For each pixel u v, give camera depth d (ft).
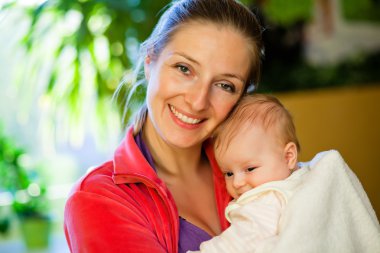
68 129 13.39
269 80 15.71
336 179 4.49
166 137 4.65
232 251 4.37
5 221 17.07
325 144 15.49
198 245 4.55
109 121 12.99
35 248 16.28
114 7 12.04
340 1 15.96
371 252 4.45
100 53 12.19
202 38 4.43
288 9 15.60
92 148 20.27
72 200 4.25
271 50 15.66
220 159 5.08
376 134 15.80
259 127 5.00
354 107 15.72
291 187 4.68
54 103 12.86
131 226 4.11
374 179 15.65
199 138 4.70
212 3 4.56
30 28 12.48
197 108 4.48
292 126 5.16
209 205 5.05
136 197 4.41
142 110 5.06
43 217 16.30
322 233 4.25
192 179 5.11
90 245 4.00
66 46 12.22
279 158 5.00
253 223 4.49
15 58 14.88
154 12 12.09
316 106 15.56
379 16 16.12
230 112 5.16
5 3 12.54
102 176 4.43
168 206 4.41
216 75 4.50
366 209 4.52
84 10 12.09
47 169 19.70
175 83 4.49
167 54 4.55
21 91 13.93
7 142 16.74
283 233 4.21
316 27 15.85
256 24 4.83
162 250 4.11
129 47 12.16
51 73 12.51
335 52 15.96
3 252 15.98
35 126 19.25
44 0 12.29
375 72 16.06
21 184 16.60
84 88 12.61
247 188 5.00
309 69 15.83
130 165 4.49
